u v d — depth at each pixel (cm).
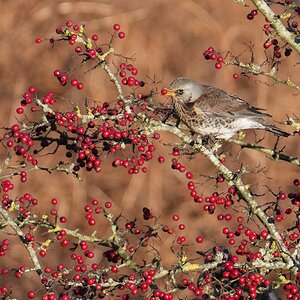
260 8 941
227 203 877
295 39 940
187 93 1159
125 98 900
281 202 1597
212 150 905
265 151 988
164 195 1633
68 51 1806
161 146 1653
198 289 824
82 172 1641
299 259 843
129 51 1820
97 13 1880
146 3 1892
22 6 1878
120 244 902
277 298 984
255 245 851
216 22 1884
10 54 1816
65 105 1702
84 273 843
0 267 1478
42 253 860
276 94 1783
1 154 1620
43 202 1595
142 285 827
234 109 1155
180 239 869
